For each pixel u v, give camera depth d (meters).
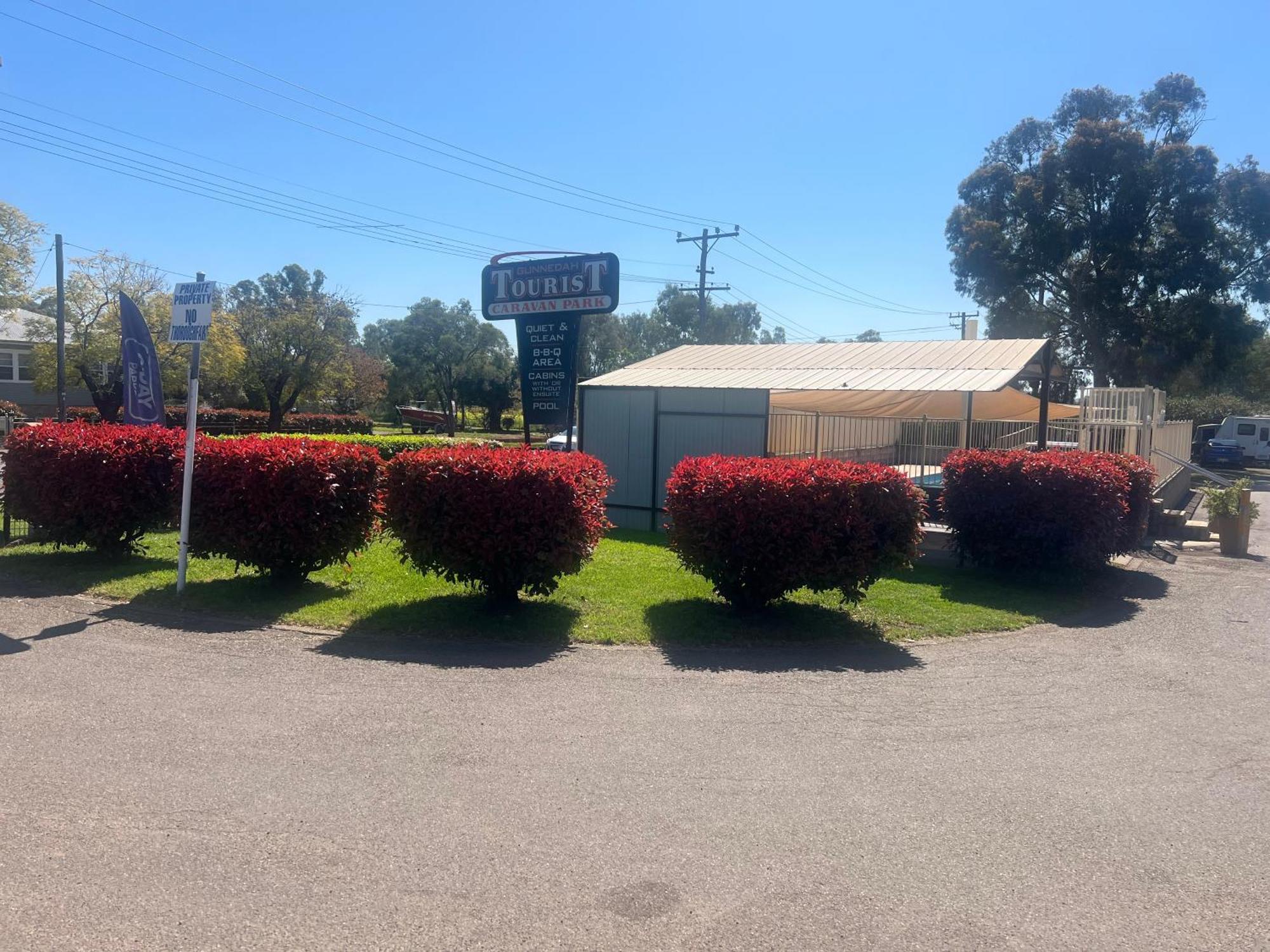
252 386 42.22
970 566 12.06
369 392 53.94
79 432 10.24
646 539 13.98
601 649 7.71
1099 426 16.30
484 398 60.47
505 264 13.32
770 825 4.45
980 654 7.97
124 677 6.50
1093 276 38.50
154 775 4.83
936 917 3.66
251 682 6.48
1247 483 15.11
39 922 3.45
